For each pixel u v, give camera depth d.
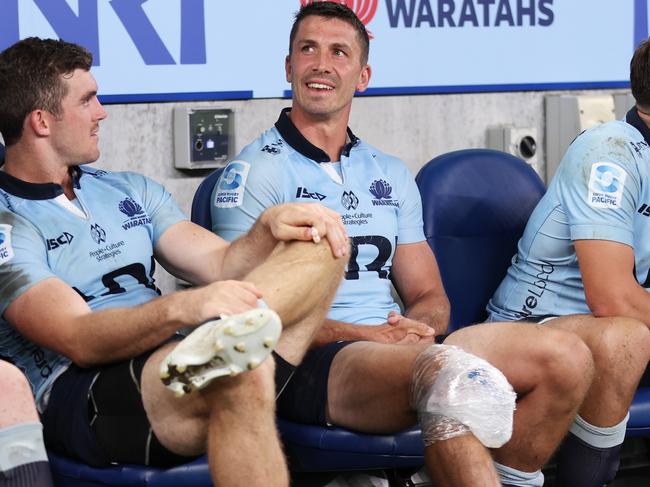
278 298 8.27
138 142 12.31
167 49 12.30
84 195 9.63
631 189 10.60
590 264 10.41
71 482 8.69
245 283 7.91
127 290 9.61
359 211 10.84
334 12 10.79
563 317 10.38
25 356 9.22
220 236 10.53
